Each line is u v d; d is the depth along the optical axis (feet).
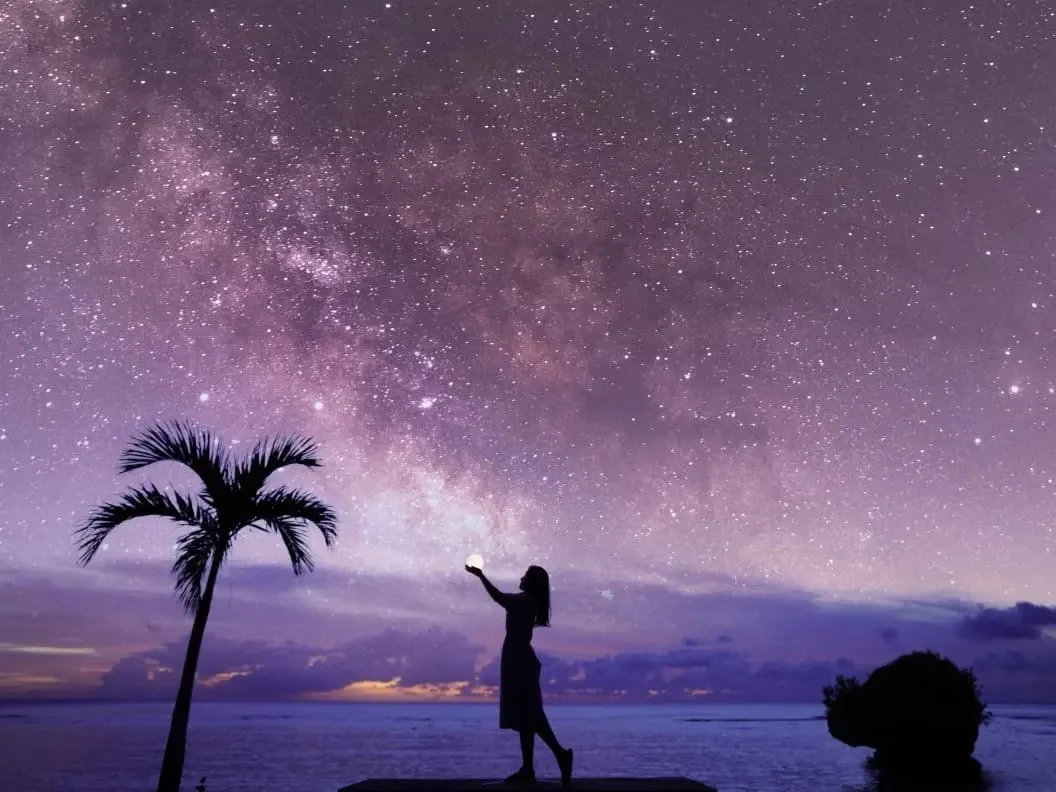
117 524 38.19
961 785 73.41
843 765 100.73
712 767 99.19
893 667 86.69
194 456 38.93
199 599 38.24
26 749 136.05
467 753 131.03
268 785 83.71
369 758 120.47
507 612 25.39
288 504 39.19
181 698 37.29
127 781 86.69
